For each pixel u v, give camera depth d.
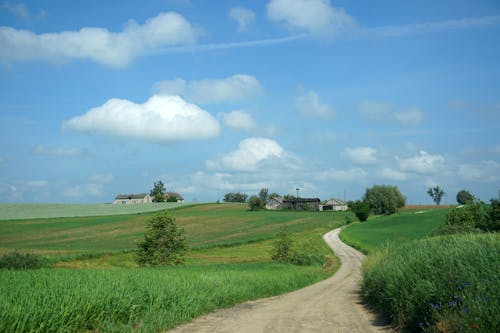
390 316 13.09
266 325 12.73
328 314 15.16
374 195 164.12
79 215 129.50
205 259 57.06
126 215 127.19
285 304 18.59
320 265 54.12
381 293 14.79
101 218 120.50
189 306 14.85
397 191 166.12
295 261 53.22
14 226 107.44
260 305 18.23
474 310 8.59
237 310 16.53
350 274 41.84
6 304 10.14
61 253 58.56
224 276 22.75
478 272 10.50
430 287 11.07
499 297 8.75
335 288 27.70
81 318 11.24
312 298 21.34
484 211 42.50
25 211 132.50
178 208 151.12
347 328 12.27
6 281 14.94
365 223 116.50
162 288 15.37
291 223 116.38
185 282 17.75
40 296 11.44
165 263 40.91
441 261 12.50
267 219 123.38
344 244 81.62
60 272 20.47
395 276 13.94
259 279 24.41
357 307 17.34
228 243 74.50
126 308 12.90
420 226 99.25
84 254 54.50
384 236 83.75
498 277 9.77
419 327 11.14
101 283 14.20
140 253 41.78
